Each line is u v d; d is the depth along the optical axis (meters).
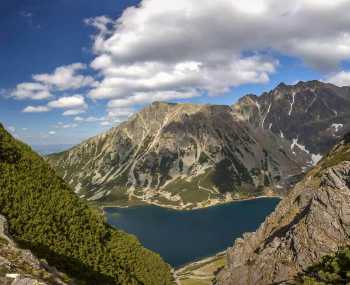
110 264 73.94
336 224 95.19
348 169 101.88
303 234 101.94
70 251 62.31
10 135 80.81
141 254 102.44
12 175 63.59
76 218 75.31
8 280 27.89
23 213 57.84
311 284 51.91
